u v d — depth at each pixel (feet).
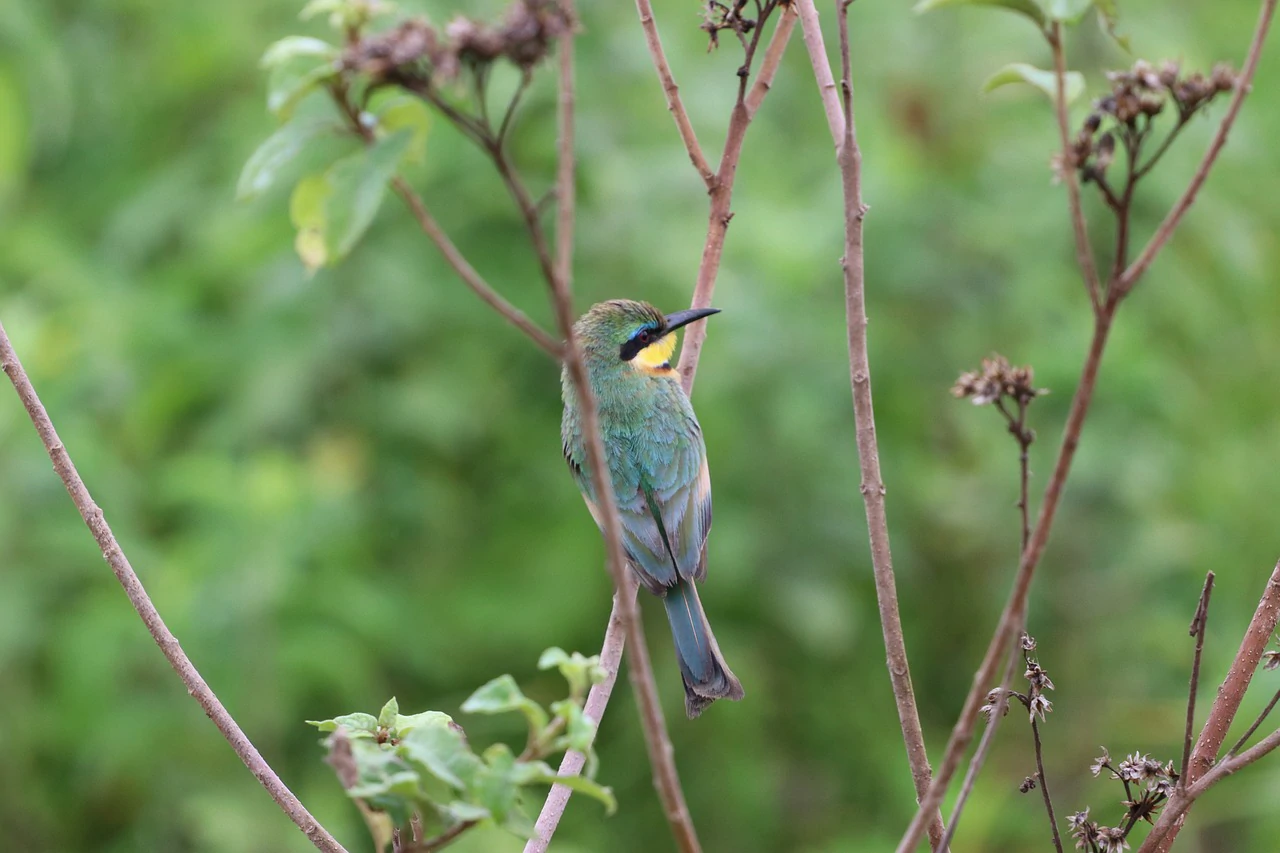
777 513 41.37
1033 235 42.98
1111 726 41.45
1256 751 16.83
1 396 39.60
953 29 45.91
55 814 40.65
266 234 41.81
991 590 44.39
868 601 45.50
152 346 42.45
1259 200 47.85
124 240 44.78
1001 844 40.09
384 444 41.86
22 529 38.83
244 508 38.32
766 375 40.83
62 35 48.98
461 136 40.81
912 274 42.93
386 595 40.45
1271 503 46.03
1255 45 12.92
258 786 38.45
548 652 14.39
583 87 41.73
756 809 43.32
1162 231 12.92
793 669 45.16
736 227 41.81
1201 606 17.07
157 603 38.34
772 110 45.34
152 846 39.37
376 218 41.86
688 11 44.96
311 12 13.48
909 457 43.47
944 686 45.78
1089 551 43.60
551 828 19.57
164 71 47.73
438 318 41.16
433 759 14.37
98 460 39.81
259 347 41.50
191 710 38.14
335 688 39.96
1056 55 13.30
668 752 13.66
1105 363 42.91
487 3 37.63
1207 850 39.60
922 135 45.14
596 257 41.27
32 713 39.60
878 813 44.73
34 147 47.93
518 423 43.19
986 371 14.69
